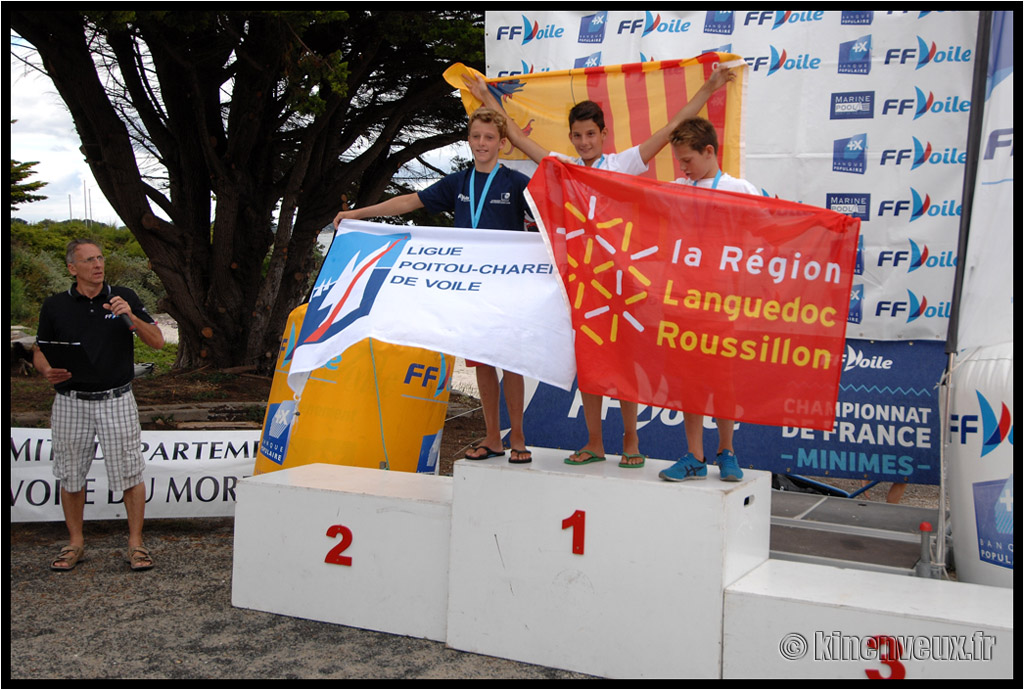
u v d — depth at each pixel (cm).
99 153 1104
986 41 419
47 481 587
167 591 452
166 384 1144
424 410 571
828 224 331
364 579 402
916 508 509
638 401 343
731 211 340
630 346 345
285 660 362
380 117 1280
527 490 362
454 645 377
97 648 373
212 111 1211
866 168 512
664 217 347
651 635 341
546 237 364
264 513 423
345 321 389
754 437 543
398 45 1125
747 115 531
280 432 568
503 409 585
